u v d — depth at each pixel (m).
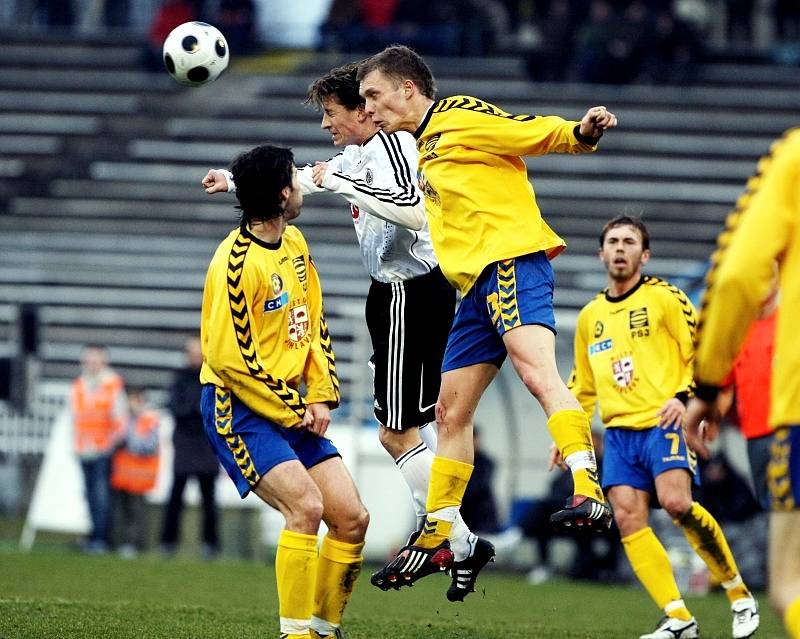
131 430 53.00
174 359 78.69
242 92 97.50
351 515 22.94
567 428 20.92
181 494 50.69
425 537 23.34
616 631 30.78
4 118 96.38
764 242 15.09
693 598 43.41
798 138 15.42
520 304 21.30
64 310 82.38
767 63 97.00
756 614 28.80
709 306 15.38
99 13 108.31
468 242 21.83
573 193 85.44
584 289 77.50
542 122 21.25
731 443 48.69
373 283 25.62
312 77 98.38
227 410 22.20
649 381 29.11
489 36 95.94
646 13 89.88
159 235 88.12
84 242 87.38
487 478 50.25
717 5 100.81
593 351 29.98
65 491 54.34
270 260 22.19
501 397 53.09
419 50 95.88
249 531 53.59
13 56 102.56
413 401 25.20
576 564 48.53
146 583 39.34
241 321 21.69
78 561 46.38
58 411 63.25
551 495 48.75
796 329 15.50
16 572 41.38
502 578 48.78
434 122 21.98
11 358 63.91
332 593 23.30
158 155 92.88
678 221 83.62
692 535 28.69
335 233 84.62
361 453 50.25
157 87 98.50
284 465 21.92
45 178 91.69
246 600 35.22
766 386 25.11
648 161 87.62
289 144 92.38
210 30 24.81
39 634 24.55
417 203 23.00
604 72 88.44
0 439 63.31
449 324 25.28
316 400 22.95
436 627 28.83
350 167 24.75
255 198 21.95
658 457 28.59
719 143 89.06
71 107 97.25
